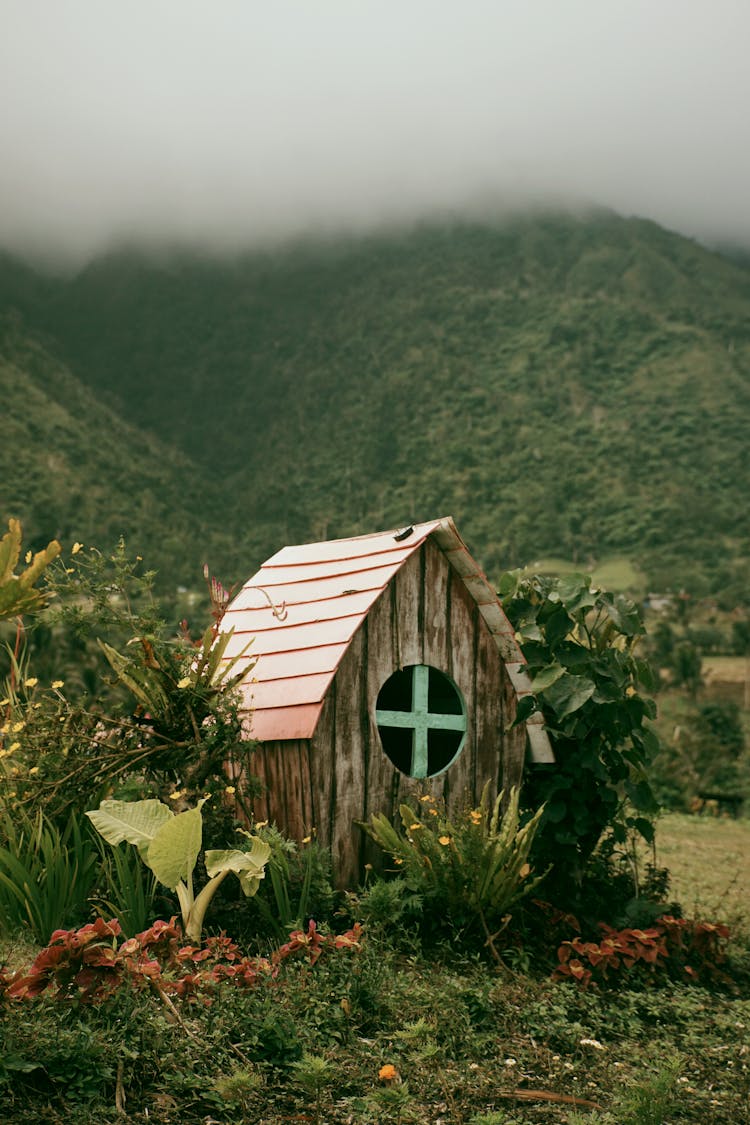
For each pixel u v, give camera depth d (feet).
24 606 14.49
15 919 16.92
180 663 18.95
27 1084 11.00
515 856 18.81
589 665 21.93
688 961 20.67
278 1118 11.63
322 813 19.94
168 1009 12.96
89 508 472.85
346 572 22.39
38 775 17.95
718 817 70.59
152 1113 11.14
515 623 22.89
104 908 17.58
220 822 18.80
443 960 17.92
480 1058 14.40
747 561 578.66
